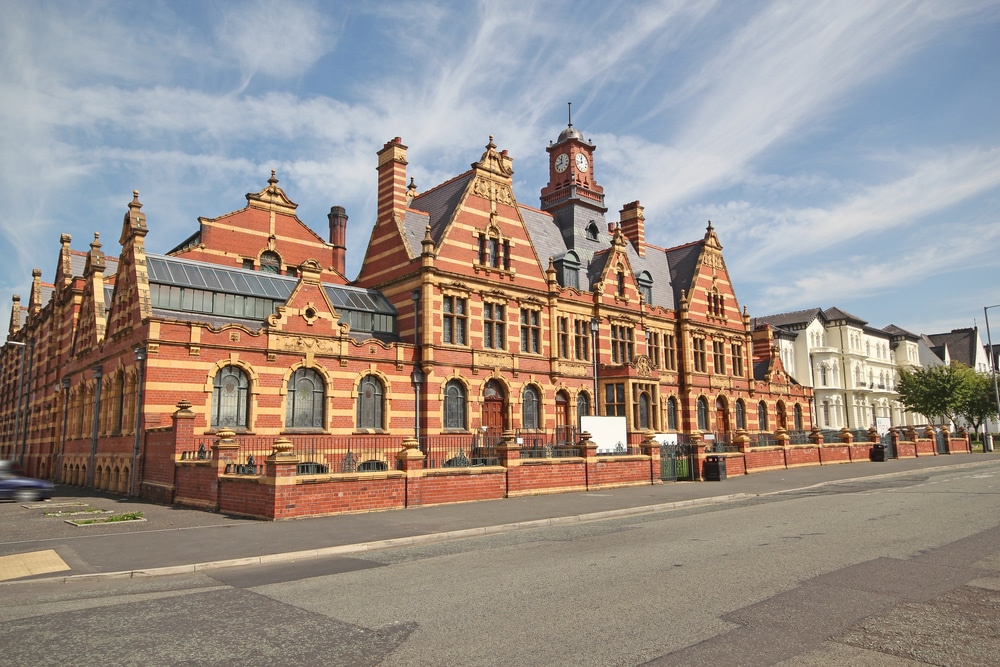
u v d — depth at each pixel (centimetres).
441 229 3512
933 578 1008
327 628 815
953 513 1706
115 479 2748
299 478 1828
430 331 3212
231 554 1310
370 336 3284
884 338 7781
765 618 816
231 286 2981
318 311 2900
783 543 1334
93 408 3152
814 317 6812
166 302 2752
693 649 710
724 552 1248
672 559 1193
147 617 877
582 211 4622
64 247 4256
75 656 726
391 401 3073
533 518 1811
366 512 1956
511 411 3506
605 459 2767
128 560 1256
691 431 4484
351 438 2894
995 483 2533
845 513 1778
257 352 2692
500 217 3672
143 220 2777
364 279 3706
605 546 1359
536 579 1056
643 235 5022
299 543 1431
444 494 2183
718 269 5091
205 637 788
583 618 832
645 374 4038
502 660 689
